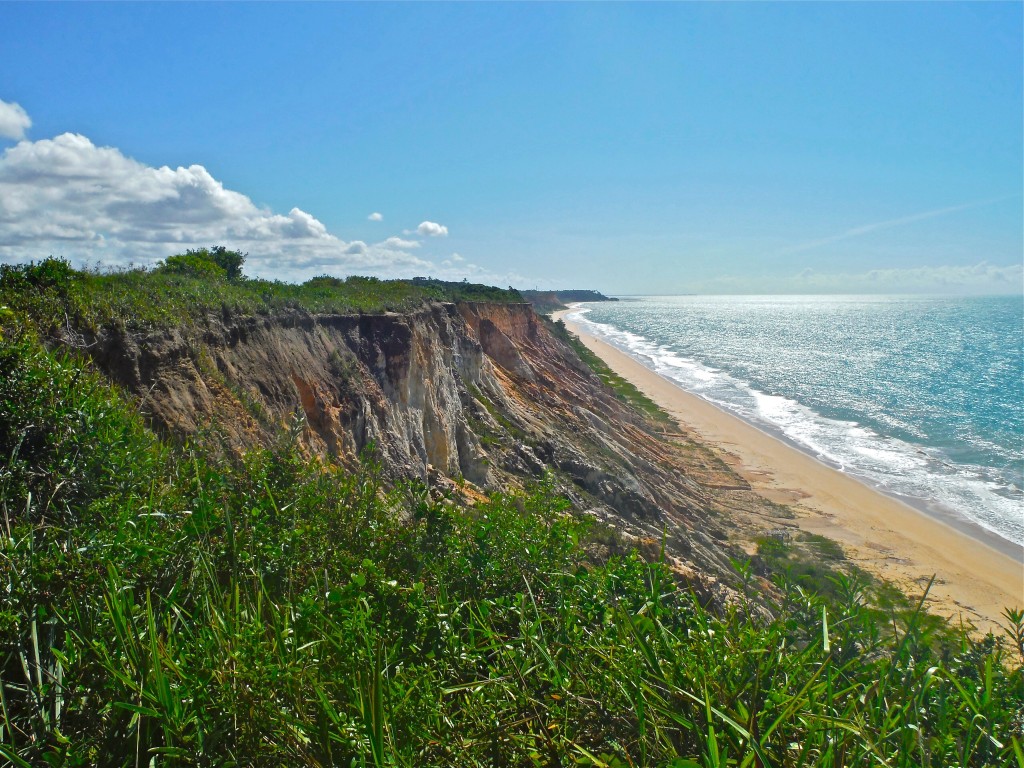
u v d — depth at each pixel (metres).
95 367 9.93
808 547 29.83
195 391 11.74
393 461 19.11
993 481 41.56
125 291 12.47
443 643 5.03
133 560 4.85
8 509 5.84
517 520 7.40
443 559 6.68
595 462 29.83
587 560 12.71
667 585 6.05
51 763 3.44
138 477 6.63
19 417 6.57
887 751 3.99
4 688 4.09
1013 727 4.24
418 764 3.79
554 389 46.47
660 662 4.59
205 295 15.25
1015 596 26.03
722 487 38.75
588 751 4.12
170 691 3.67
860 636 5.33
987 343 129.38
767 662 4.57
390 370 22.47
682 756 4.04
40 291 10.52
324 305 21.52
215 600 4.82
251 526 6.20
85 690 3.92
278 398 15.15
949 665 5.28
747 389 74.94
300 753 3.73
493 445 28.30
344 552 6.41
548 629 5.56
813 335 151.38
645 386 71.50
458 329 35.19
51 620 4.22
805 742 3.66
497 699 4.45
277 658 4.09
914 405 65.88
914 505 37.00
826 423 57.72
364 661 4.19
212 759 3.61
